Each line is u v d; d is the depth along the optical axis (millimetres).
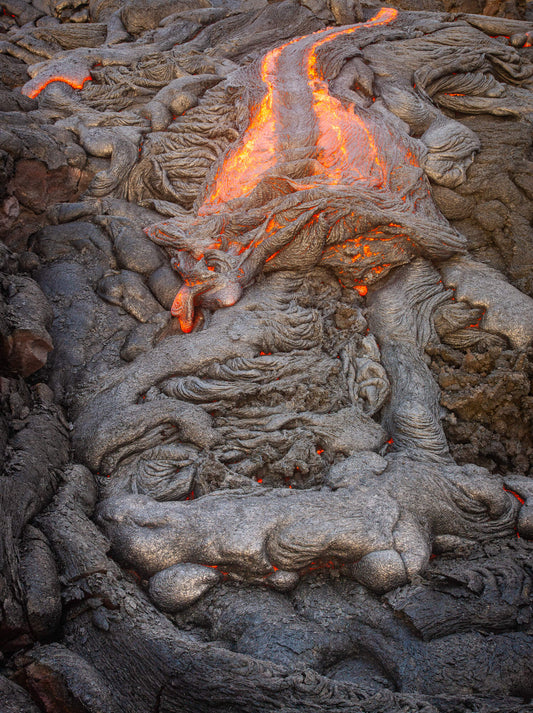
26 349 3395
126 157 4742
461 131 4879
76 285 4082
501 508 3178
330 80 5160
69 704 2332
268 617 2775
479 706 2342
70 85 5367
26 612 2477
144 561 2918
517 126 5121
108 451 3334
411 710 2316
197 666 2453
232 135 4891
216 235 4305
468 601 2740
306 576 3016
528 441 3697
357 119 4824
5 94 5004
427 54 5492
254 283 4176
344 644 2723
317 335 3924
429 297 4191
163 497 3213
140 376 3617
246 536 2926
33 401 3445
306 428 3516
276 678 2422
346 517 2986
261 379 3617
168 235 4328
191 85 5219
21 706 2270
